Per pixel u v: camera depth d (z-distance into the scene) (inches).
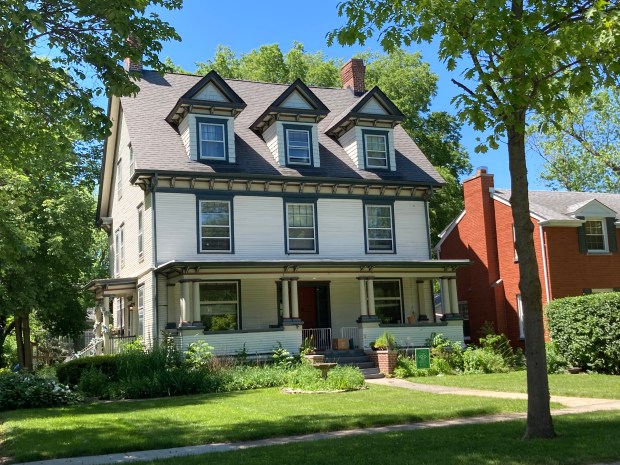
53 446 390.9
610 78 353.7
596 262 1075.3
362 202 1039.6
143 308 956.6
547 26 368.2
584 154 1596.9
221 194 951.0
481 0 346.0
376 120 1063.0
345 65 1273.4
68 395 640.4
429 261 971.9
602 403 539.2
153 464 324.2
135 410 560.4
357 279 1035.9
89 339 1653.5
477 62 364.5
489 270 1138.0
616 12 326.6
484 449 329.7
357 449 344.2
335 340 951.6
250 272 893.2
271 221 975.0
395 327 951.6
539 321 366.6
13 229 753.0
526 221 372.2
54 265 1183.6
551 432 358.0
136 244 1010.1
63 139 538.0
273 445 373.7
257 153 1008.9
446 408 507.2
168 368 758.5
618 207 1199.6
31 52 458.3
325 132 1123.3
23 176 807.1
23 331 1302.9
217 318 940.0
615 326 784.3
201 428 443.2
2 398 602.5
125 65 1103.0
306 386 674.2
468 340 1179.3
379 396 604.7
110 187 1230.9
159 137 966.4
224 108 959.0
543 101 360.8
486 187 1172.5
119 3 442.0
